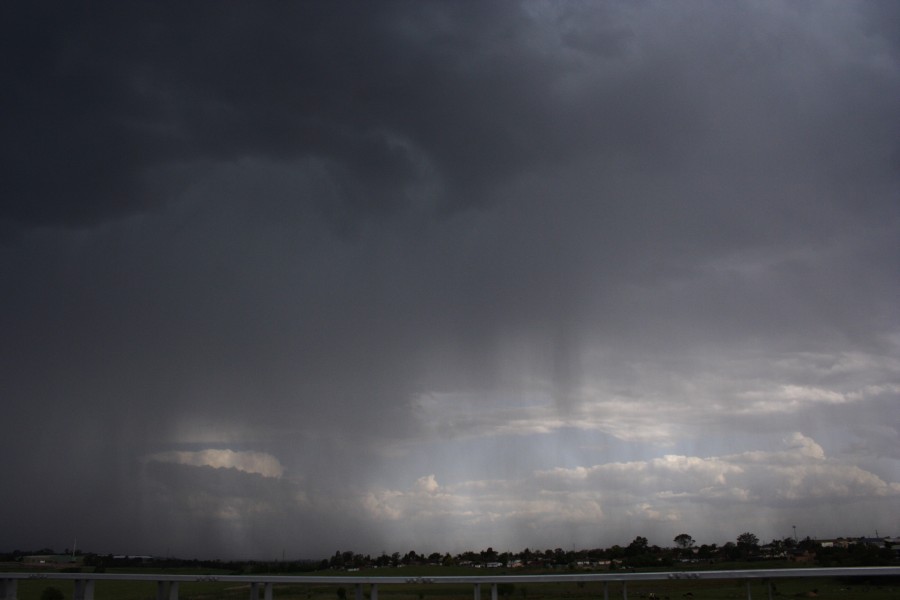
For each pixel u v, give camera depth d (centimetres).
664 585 3097
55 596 3284
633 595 2950
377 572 6925
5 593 2702
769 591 2242
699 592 2988
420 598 3244
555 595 3012
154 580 2680
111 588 3556
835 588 2981
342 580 2520
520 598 3028
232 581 2591
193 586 3212
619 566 7212
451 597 3262
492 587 2430
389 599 3244
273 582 2594
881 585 3017
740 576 2208
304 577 2597
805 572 2192
